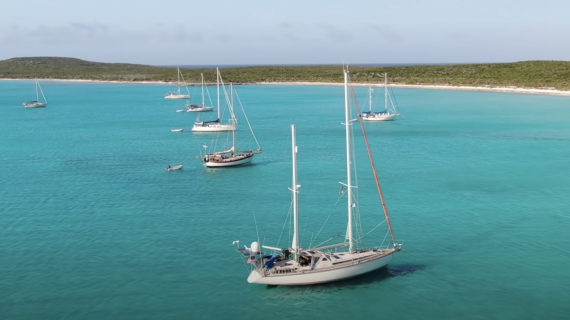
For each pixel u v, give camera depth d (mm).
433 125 129875
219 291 41281
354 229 54688
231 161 85375
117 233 54031
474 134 114812
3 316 37625
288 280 40406
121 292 41188
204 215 59844
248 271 44719
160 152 100000
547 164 84000
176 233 53938
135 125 140125
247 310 38500
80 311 38438
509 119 137500
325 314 37938
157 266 45906
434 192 67938
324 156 93500
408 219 57375
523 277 43156
